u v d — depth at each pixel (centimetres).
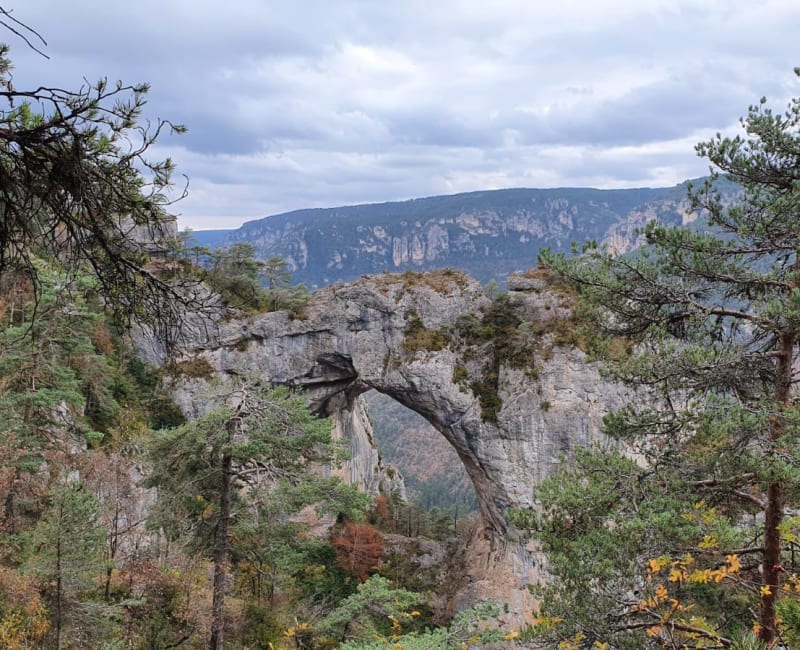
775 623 1012
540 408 4703
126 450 3238
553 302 5022
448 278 5638
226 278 5616
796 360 1179
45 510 2283
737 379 1220
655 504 1165
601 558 1134
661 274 1267
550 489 1288
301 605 3309
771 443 1073
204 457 1819
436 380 5078
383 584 1784
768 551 1067
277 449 1850
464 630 1365
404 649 1280
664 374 1238
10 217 488
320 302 5572
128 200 531
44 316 2223
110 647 1880
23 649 1647
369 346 5444
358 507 1911
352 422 6894
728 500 1217
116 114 489
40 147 467
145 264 580
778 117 1180
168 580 2409
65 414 3106
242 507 1902
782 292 1199
